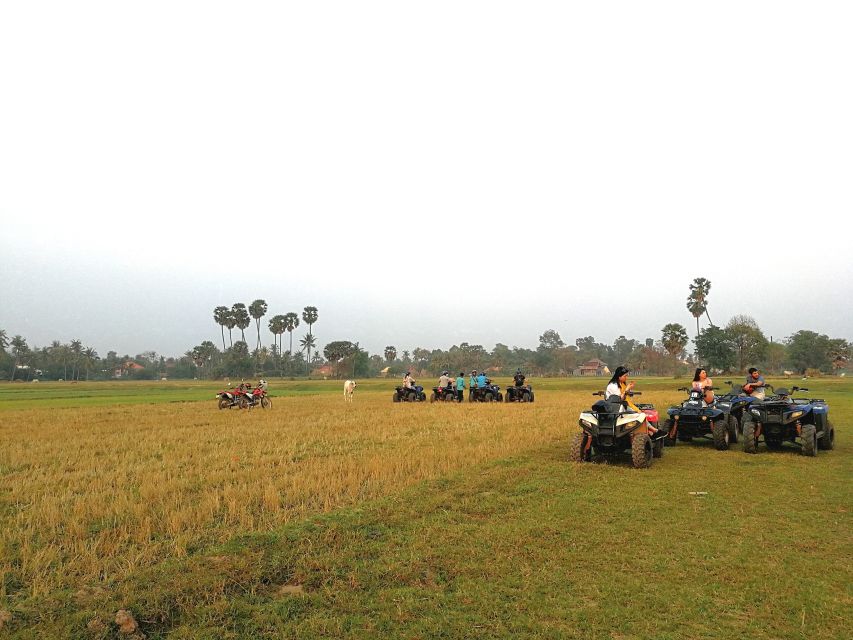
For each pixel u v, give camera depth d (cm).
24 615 430
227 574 506
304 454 1190
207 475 962
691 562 544
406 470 973
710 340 8550
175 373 17300
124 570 515
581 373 15175
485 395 3031
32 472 1042
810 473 977
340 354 12875
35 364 14938
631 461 1116
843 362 9531
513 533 630
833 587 485
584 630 416
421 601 464
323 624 426
